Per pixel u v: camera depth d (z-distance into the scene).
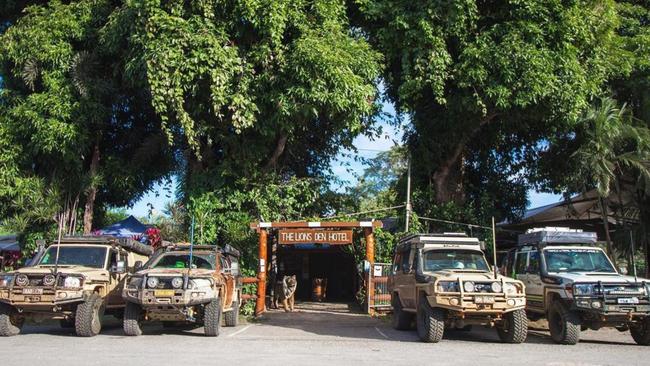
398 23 17.16
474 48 17.16
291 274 25.92
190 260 13.02
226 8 16.12
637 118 19.55
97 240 14.65
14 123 18.16
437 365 9.21
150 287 12.06
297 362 9.34
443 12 17.12
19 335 12.81
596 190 18.91
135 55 16.61
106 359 9.35
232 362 9.26
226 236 18.86
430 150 21.70
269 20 15.80
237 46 16.44
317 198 21.16
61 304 12.43
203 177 18.97
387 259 19.66
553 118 18.50
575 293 12.15
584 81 17.34
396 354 10.42
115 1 19.28
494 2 17.88
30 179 18.39
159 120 21.00
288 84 16.12
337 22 17.06
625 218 19.97
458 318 12.20
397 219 21.34
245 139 18.83
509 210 24.17
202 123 17.58
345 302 23.48
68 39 18.34
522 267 15.04
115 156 20.33
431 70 17.27
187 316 12.48
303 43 15.70
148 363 9.02
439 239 13.86
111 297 14.15
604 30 18.27
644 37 19.48
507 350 11.19
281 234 18.28
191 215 18.69
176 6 15.87
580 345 12.28
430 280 12.27
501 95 16.81
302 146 21.62
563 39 17.16
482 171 24.12
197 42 15.49
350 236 18.25
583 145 18.56
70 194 19.34
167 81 15.63
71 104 17.80
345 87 15.91
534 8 17.02
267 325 15.75
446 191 22.08
